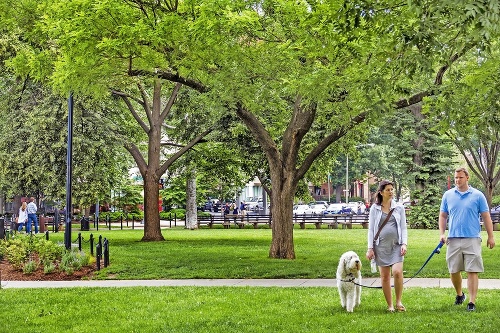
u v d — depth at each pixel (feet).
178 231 143.13
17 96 100.48
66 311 40.93
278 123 89.76
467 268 37.78
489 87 45.55
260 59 62.18
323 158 110.22
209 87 66.95
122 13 57.21
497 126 45.21
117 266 66.33
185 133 110.93
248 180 140.46
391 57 39.37
